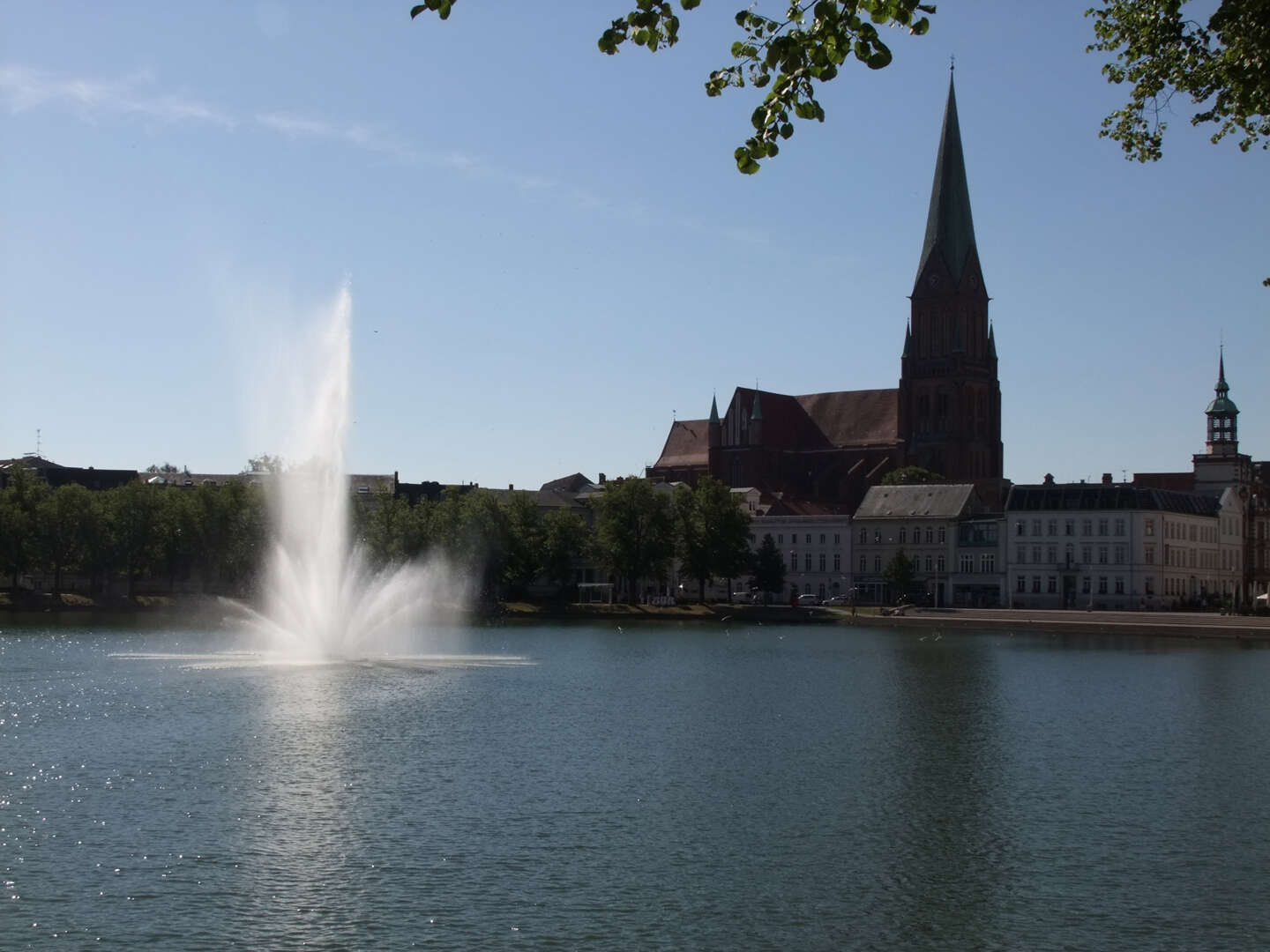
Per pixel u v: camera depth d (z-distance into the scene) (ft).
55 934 131.03
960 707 299.99
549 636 555.28
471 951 128.36
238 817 176.24
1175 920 139.95
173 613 653.71
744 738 248.32
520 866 155.63
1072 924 138.62
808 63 80.53
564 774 208.64
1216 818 183.01
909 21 79.30
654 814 181.68
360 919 136.26
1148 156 134.51
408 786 197.26
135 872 150.92
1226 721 278.46
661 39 78.48
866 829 175.42
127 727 250.98
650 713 282.56
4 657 403.54
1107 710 295.69
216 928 133.18
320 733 246.06
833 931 135.74
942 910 142.41
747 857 160.66
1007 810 186.91
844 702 308.19
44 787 193.57
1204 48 128.26
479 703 295.28
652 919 137.80
